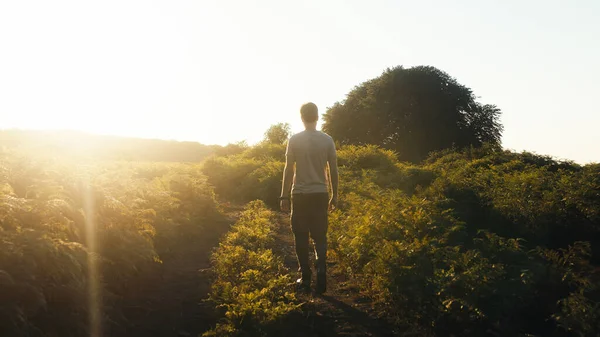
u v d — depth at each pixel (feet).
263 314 15.20
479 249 18.98
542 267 16.90
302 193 17.97
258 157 83.05
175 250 24.07
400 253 16.75
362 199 37.78
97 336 13.26
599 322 13.74
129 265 17.34
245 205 47.65
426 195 35.12
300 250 18.35
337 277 21.12
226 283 17.16
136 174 50.29
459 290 14.99
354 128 146.30
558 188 30.66
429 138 139.44
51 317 12.69
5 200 16.21
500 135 145.48
